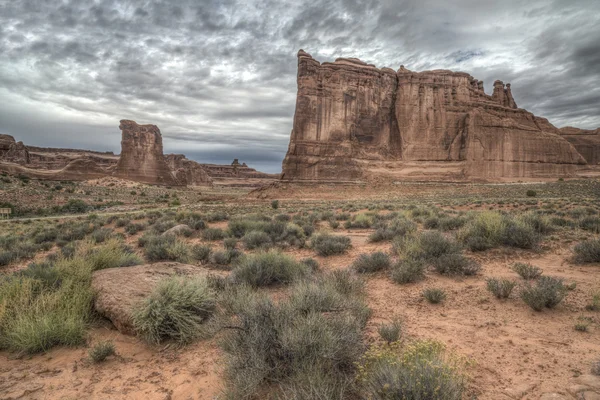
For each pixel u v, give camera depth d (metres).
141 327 4.89
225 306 5.68
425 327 5.08
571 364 3.85
